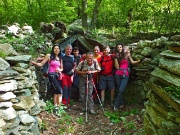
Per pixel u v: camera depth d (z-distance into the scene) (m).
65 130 5.62
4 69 4.39
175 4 10.98
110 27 14.50
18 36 8.29
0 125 3.78
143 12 11.41
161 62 3.83
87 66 6.63
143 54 7.09
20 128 4.18
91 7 13.45
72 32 8.90
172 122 3.27
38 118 5.40
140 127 5.76
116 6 13.29
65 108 6.89
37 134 4.72
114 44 8.89
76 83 7.50
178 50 3.71
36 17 12.69
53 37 8.92
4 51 5.02
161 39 6.96
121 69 6.94
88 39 8.11
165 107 3.45
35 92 5.41
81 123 6.11
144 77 7.05
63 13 13.13
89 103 6.73
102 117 6.53
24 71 4.89
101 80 7.19
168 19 11.21
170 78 3.45
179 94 3.14
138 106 7.09
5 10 13.27
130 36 11.78
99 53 7.30
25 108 4.41
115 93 7.75
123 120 6.20
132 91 7.48
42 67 6.75
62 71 6.91
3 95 4.02
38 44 7.88
